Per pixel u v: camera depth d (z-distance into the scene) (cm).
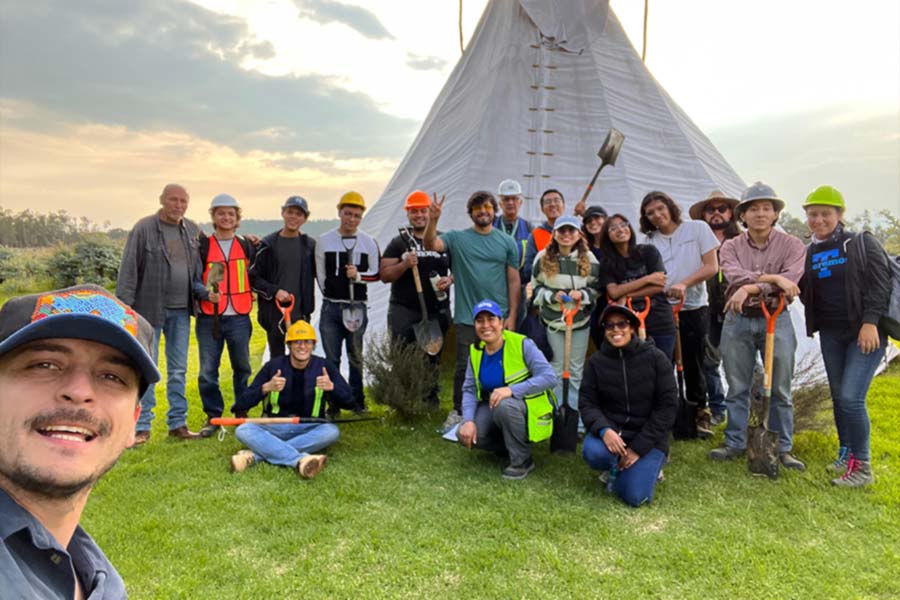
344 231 516
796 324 624
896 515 330
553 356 466
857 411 371
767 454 386
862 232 371
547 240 533
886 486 366
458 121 760
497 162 690
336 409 519
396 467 406
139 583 264
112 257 1859
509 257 487
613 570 278
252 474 391
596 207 493
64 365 91
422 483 379
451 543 301
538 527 318
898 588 262
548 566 280
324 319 518
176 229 464
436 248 502
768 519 328
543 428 391
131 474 392
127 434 98
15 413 87
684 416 460
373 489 369
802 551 293
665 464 410
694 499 355
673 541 303
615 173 693
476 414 414
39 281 1795
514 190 544
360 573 274
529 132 709
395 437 470
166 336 469
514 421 387
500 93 719
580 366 464
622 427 365
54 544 86
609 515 335
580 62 751
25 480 86
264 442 411
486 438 411
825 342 390
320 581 267
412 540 304
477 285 479
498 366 406
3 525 82
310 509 338
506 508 341
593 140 711
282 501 349
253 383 444
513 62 739
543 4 765
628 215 665
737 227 536
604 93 731
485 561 282
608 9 801
